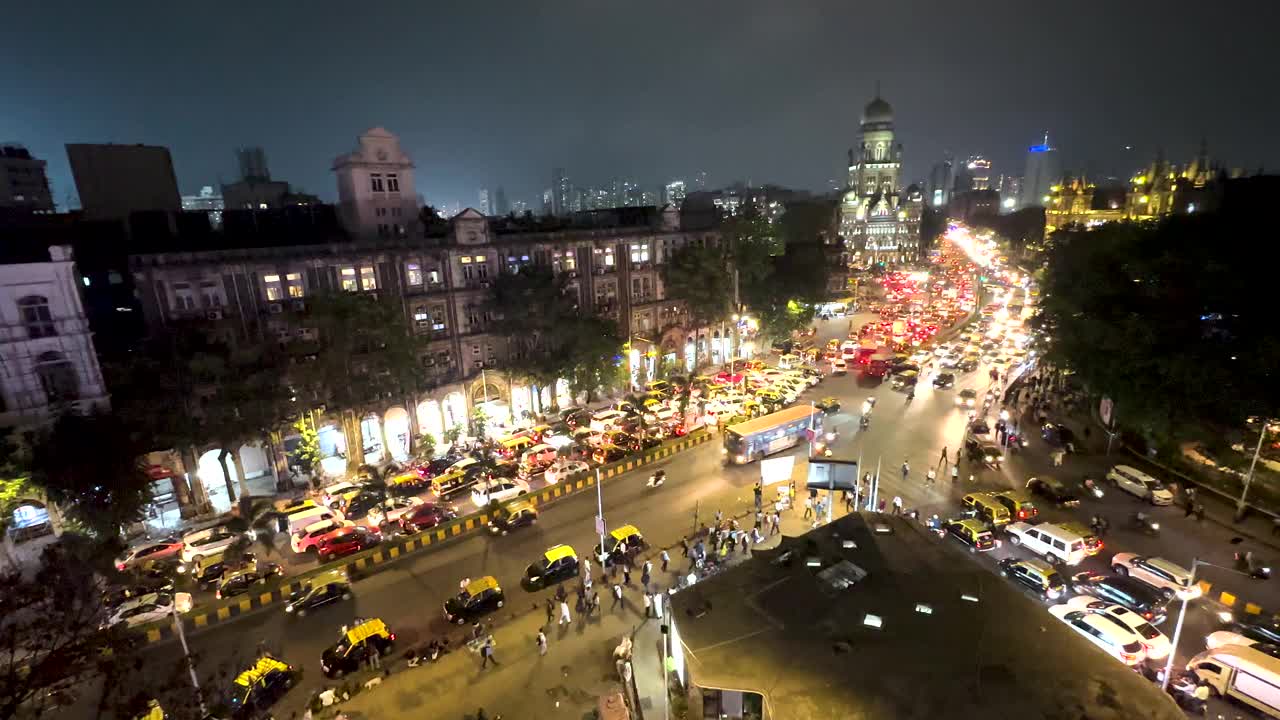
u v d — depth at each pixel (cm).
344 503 4547
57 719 2653
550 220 7231
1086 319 4900
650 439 5553
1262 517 4125
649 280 7488
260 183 8006
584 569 3497
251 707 2491
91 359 3966
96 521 3575
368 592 3647
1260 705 2520
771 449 5356
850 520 2855
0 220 5125
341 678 2952
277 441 4872
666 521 4341
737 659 2020
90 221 4919
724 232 8144
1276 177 7044
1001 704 1811
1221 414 4156
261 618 3438
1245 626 3028
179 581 3772
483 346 6056
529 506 4356
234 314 4669
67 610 1919
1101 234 5778
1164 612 3164
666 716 2419
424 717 2691
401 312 5209
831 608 2245
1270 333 3934
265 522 4072
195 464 4541
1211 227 4950
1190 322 4394
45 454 3488
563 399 6819
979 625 2141
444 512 4397
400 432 5616
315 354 4884
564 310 6094
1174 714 1766
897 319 10694
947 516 4288
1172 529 4031
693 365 8144
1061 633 2108
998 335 9919
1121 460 5131
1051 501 4394
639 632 3206
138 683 2858
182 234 5219
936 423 6094
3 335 3712
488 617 3375
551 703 2755
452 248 5731
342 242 5372
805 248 10388
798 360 8388
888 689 1877
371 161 5716
